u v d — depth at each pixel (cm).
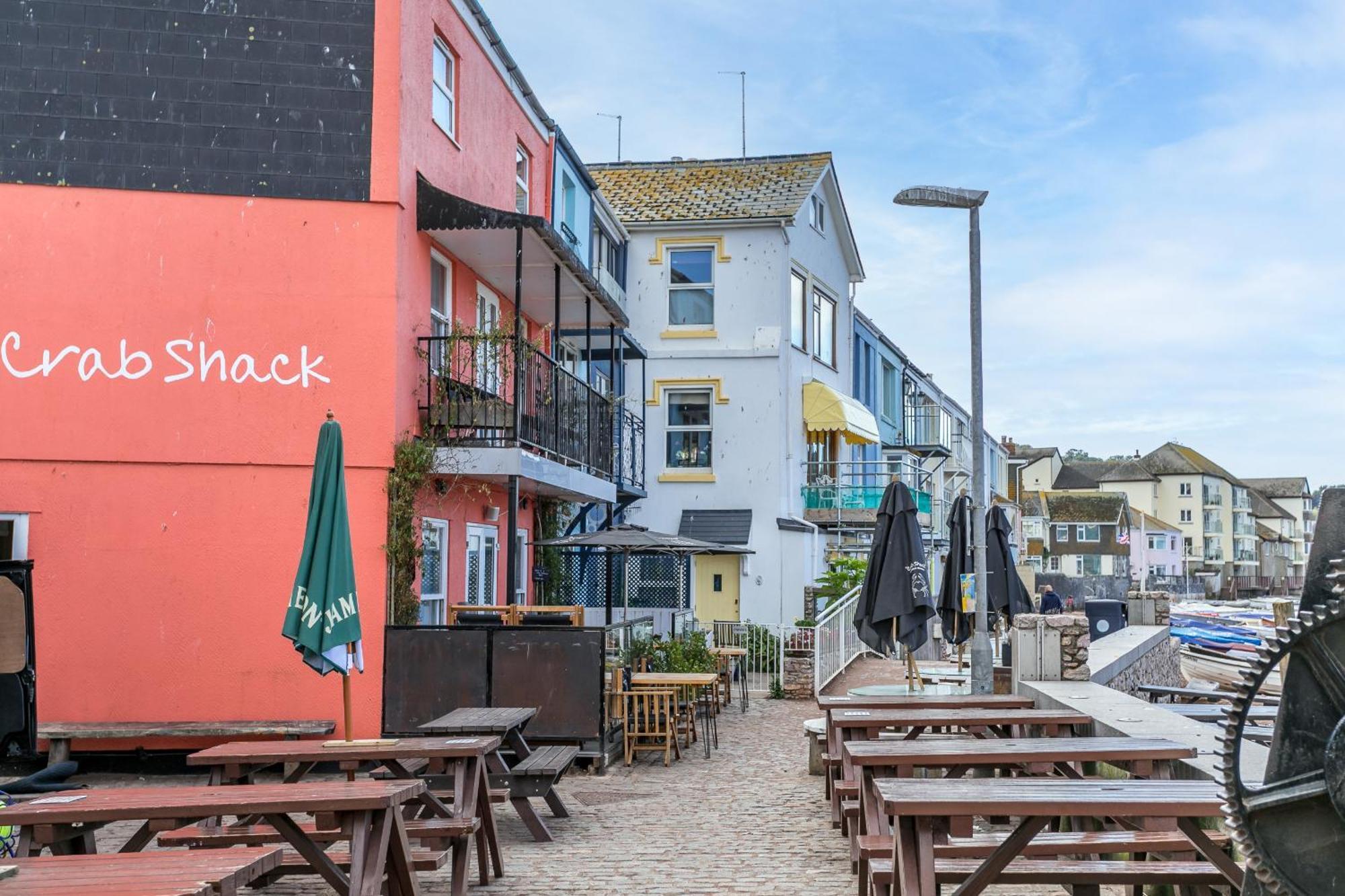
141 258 1326
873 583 1302
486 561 1689
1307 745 386
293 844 659
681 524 2681
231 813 599
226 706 1301
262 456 1318
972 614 1440
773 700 2052
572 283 1711
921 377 4444
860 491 2892
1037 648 1148
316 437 1323
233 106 1347
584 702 1284
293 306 1333
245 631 1307
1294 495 16725
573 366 2286
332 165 1348
